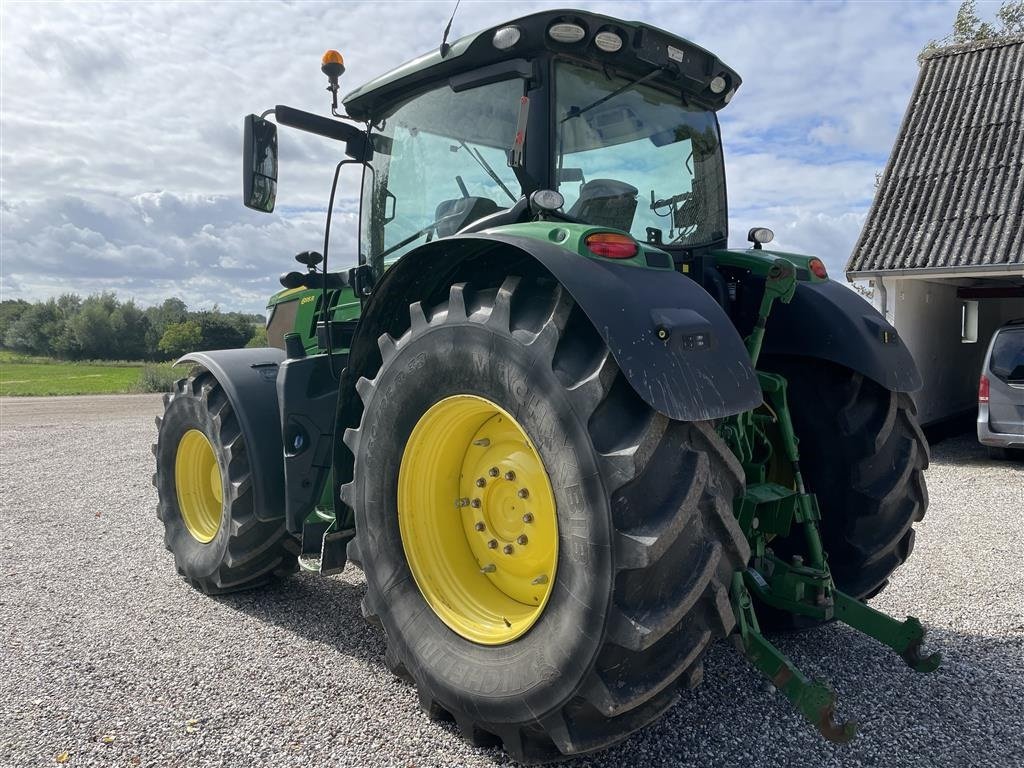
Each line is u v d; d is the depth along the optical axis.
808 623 3.18
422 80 3.15
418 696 2.67
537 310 2.28
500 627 2.39
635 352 2.04
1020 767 2.31
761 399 2.26
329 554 3.16
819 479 3.12
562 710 2.12
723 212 3.58
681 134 3.31
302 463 3.45
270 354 4.11
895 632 2.62
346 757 2.39
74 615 3.73
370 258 3.51
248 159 3.19
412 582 2.61
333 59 3.30
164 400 4.43
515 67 2.76
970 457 8.95
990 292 11.87
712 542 2.13
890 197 11.02
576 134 2.82
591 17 2.65
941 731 2.52
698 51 3.06
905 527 3.07
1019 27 21.58
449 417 2.53
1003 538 5.07
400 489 2.62
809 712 2.14
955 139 11.30
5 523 5.79
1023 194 9.98
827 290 3.26
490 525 2.58
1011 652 3.16
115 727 2.60
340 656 3.19
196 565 4.03
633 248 2.34
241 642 3.36
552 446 2.13
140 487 7.32
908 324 10.52
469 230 2.81
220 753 2.42
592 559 2.03
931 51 12.84
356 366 2.96
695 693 2.78
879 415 3.06
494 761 2.36
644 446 2.01
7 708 2.74
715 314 2.31
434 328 2.50
